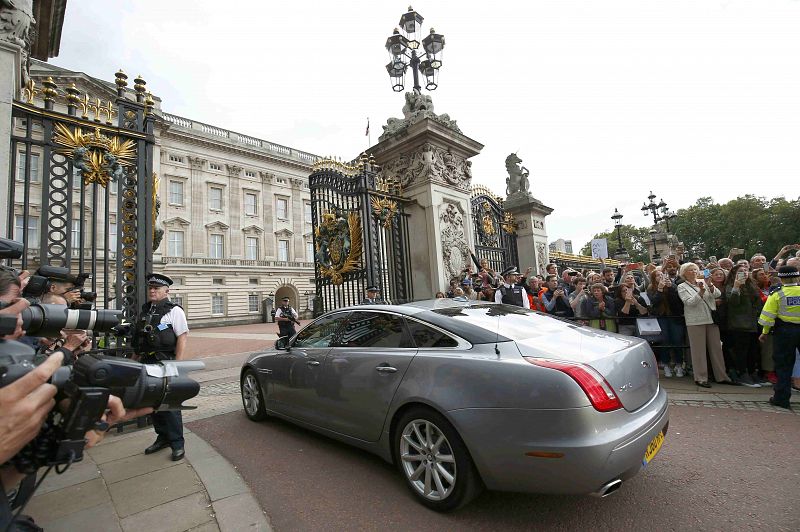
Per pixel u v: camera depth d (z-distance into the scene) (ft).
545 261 44.78
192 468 11.78
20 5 13.65
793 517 8.41
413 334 10.93
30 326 5.36
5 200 12.91
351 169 30.66
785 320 15.40
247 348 45.16
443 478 9.30
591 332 10.84
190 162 119.34
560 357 8.61
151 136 17.44
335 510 9.41
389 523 8.80
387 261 29.94
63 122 15.35
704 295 19.11
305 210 143.43
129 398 4.49
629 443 7.87
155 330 12.85
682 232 201.36
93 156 15.84
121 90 17.07
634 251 226.99
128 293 16.17
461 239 32.24
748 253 173.37
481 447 8.43
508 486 8.30
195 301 115.44
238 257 125.90
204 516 9.23
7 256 6.07
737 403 16.31
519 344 9.23
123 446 13.78
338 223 29.60
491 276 31.14
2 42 13.16
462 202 33.01
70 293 11.15
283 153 139.03
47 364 3.76
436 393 9.27
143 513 9.39
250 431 15.08
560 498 9.53
